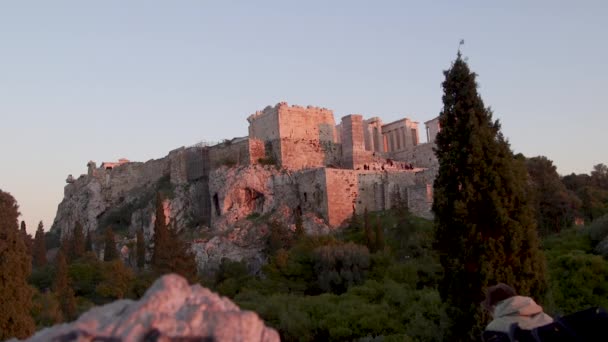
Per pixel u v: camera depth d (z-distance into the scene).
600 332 7.21
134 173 144.38
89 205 142.38
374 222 91.00
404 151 118.06
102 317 5.43
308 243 71.44
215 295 5.70
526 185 24.12
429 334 33.88
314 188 98.38
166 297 5.34
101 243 117.25
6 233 32.53
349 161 112.25
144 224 119.94
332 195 96.00
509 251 22.73
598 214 80.38
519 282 22.53
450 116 25.92
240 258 93.00
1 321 30.94
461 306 23.14
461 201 23.72
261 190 104.19
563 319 7.49
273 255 75.88
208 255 94.19
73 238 105.88
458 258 23.52
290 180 102.44
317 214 97.06
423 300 42.38
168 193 123.19
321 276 62.41
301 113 113.94
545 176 80.19
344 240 84.69
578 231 57.78
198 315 5.18
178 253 68.19
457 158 24.56
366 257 63.16
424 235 68.44
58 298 56.41
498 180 23.45
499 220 22.89
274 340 5.41
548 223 77.69
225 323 5.15
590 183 103.62
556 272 42.28
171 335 5.04
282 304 49.25
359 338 41.47
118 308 5.61
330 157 114.56
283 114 112.12
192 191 119.62
